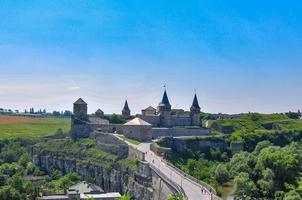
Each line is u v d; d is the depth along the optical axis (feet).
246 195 554.05
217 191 537.65
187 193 472.03
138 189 617.21
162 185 547.08
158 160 654.12
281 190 568.41
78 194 611.06
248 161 655.35
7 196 611.47
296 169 606.14
